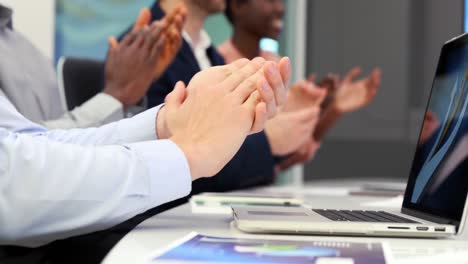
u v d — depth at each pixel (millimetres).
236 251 421
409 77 3316
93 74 1628
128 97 1303
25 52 1168
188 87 648
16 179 482
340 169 3283
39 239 514
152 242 481
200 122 594
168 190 554
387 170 3305
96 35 2508
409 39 3316
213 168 585
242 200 919
